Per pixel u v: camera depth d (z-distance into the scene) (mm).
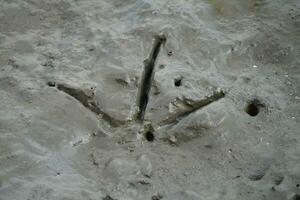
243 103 439
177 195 396
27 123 418
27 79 442
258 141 421
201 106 435
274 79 454
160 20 473
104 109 433
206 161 414
